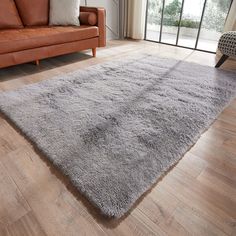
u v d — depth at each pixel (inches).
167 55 117.9
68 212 35.0
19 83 81.3
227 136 53.7
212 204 36.5
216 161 45.8
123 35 156.8
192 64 102.0
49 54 91.2
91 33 102.7
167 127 55.2
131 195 36.8
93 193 37.2
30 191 38.6
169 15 149.6
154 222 33.5
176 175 42.1
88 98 69.2
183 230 32.5
